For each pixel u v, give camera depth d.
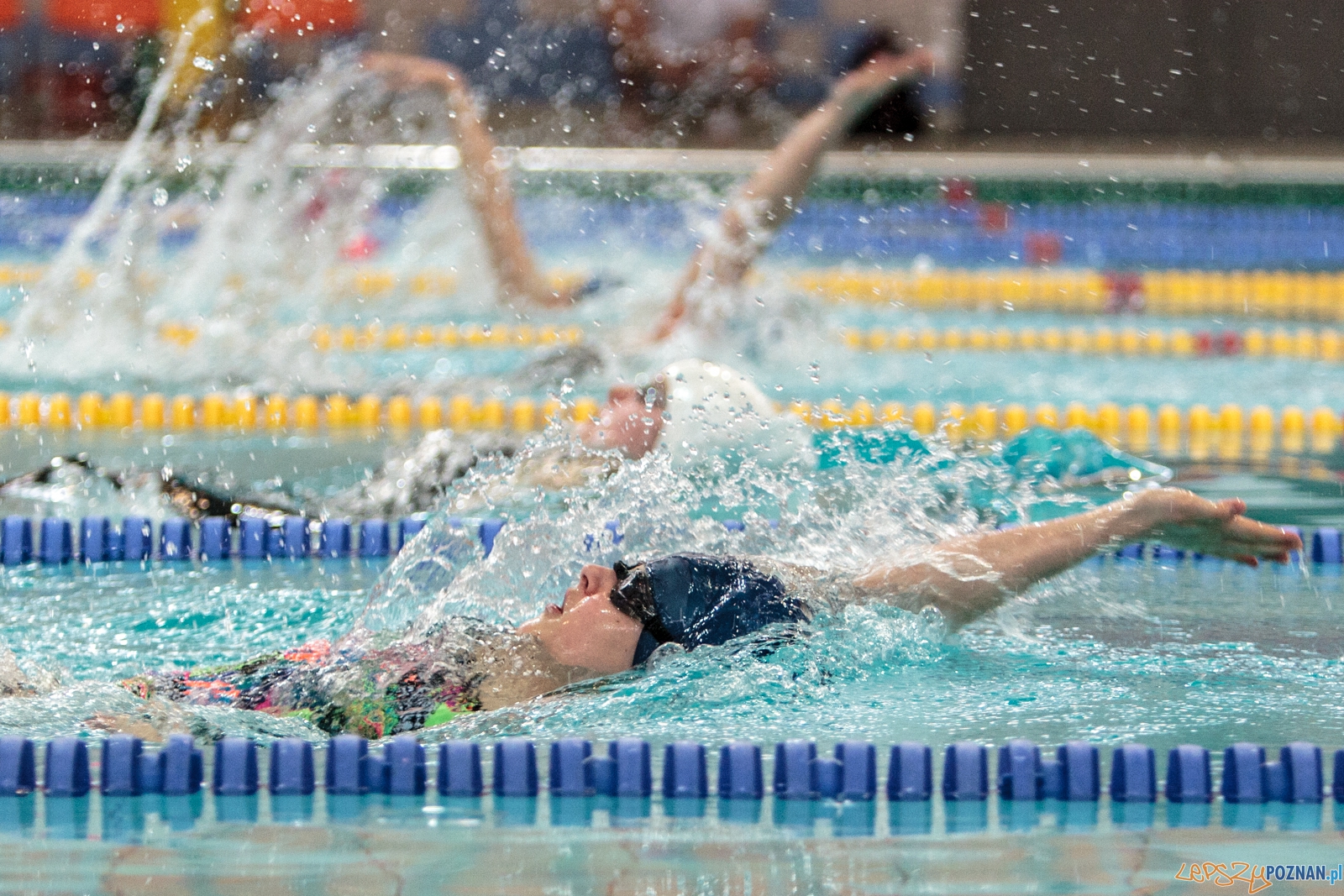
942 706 7.63
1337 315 24.39
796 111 36.84
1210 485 13.73
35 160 29.94
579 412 16.81
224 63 31.17
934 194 31.66
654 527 10.18
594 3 36.91
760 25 36.78
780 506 10.70
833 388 18.22
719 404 12.25
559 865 5.77
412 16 36.00
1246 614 9.73
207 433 16.08
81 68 32.12
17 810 6.36
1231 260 28.34
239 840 6.02
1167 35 35.72
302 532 12.04
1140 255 28.72
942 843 6.05
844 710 7.54
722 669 7.79
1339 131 35.72
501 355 19.67
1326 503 12.91
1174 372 20.22
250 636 9.32
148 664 8.61
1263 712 7.53
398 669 7.61
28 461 14.41
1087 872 5.74
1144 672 8.30
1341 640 9.03
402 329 21.19
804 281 26.03
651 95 37.00
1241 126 35.91
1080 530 8.59
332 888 5.50
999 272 27.45
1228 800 6.61
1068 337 22.83
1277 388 19.02
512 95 36.47
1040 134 36.22
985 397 18.22
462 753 6.70
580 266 25.23
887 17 36.53
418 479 13.12
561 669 7.70
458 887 5.53
